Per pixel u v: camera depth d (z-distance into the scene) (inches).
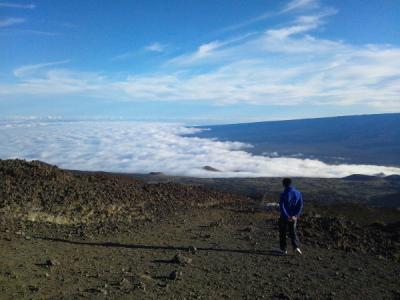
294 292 308.5
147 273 335.6
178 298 281.3
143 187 814.5
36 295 269.0
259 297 295.6
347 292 314.2
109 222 542.0
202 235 500.7
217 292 300.4
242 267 369.4
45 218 515.8
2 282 285.4
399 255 433.7
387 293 316.2
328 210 844.0
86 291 283.0
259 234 514.3
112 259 372.2
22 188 603.8
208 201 798.5
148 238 472.1
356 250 443.8
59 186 650.2
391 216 797.2
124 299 272.5
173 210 669.9
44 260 349.7
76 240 438.9
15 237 420.5
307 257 413.4
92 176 821.9
